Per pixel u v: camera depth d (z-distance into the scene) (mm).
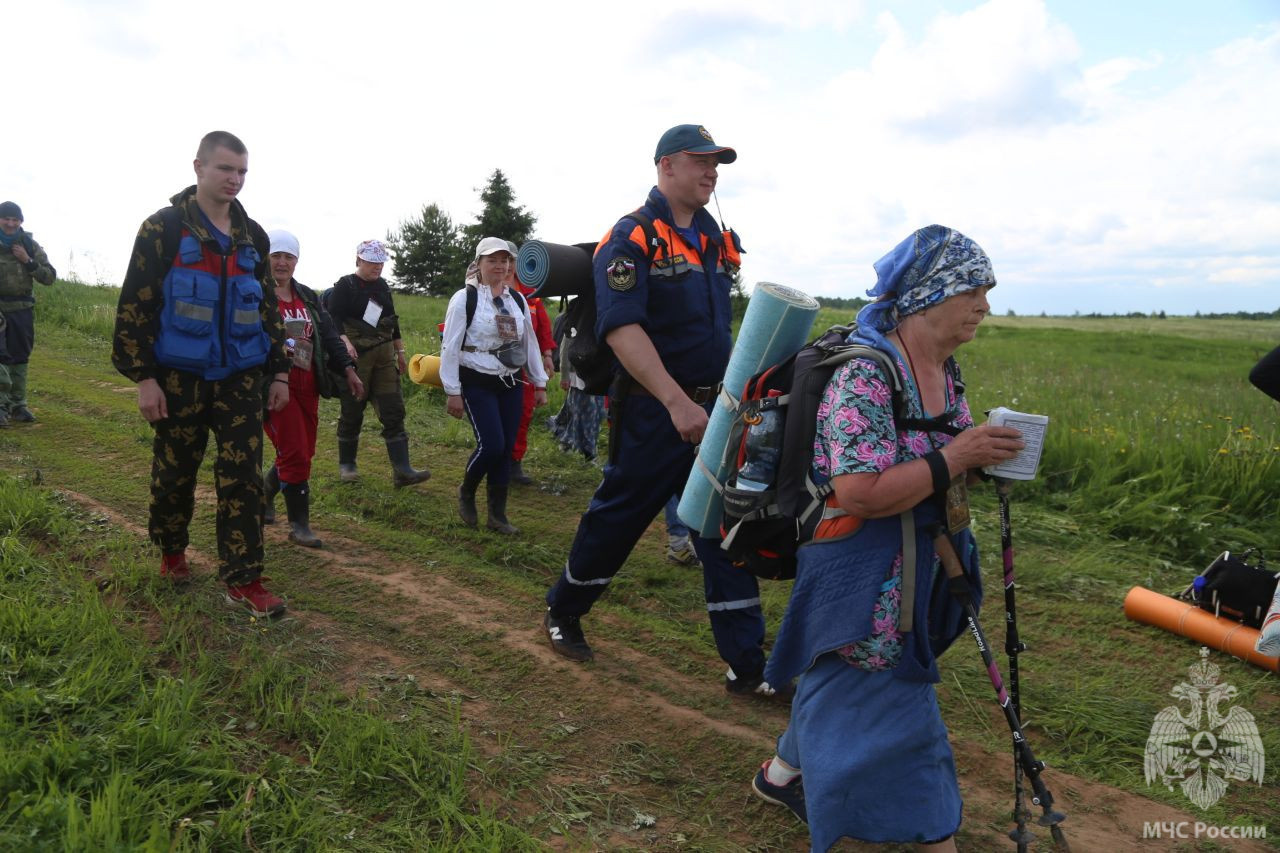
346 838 2664
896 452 2361
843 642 2363
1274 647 3691
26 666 3299
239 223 4168
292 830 2658
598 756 3318
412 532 5875
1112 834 2982
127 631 3822
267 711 3318
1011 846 2906
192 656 3721
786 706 3742
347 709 3424
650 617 4676
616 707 3658
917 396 2412
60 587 4172
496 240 5781
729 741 3430
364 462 7516
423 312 23359
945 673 4059
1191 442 7012
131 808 2512
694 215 3820
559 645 4070
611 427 3812
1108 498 6379
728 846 2850
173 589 4371
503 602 4680
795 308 2932
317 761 3016
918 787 2416
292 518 5398
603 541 3848
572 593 3984
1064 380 14469
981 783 3252
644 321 3529
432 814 2822
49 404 8773
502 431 5773
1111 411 9453
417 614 4449
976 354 24109
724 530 2773
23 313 7844
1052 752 3482
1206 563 5578
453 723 3422
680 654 4215
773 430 2588
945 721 3680
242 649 3824
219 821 2613
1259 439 7082
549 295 3832
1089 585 5105
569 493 6980
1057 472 6828
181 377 4070
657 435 3713
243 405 4164
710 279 3748
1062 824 3020
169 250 3936
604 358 3791
